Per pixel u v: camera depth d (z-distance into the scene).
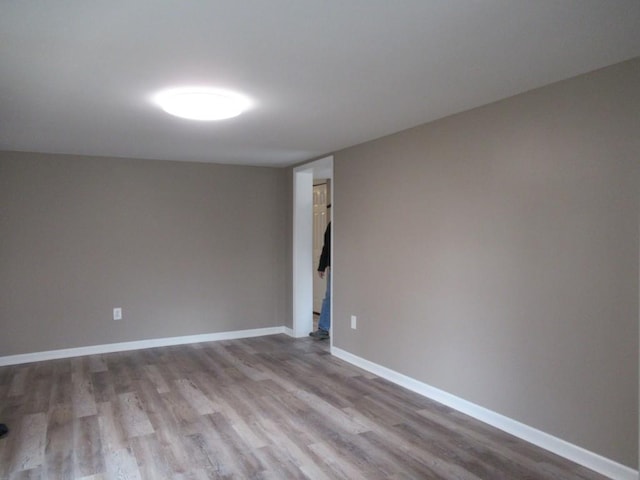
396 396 3.56
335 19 1.79
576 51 2.13
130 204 4.98
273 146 4.37
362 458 2.59
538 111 2.68
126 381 3.92
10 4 1.66
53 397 3.54
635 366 2.26
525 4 1.67
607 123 2.34
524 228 2.77
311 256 5.67
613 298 2.34
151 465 2.51
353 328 4.43
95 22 1.80
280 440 2.81
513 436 2.85
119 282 4.93
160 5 1.67
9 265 4.46
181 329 5.26
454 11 1.73
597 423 2.42
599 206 2.39
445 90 2.70
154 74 2.39
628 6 1.69
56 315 4.66
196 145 4.30
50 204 4.62
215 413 3.23
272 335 5.73
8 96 2.75
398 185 3.79
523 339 2.79
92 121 3.36
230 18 1.78
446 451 2.67
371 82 2.54
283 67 2.30
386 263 3.95
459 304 3.23
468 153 3.13
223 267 5.48
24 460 2.56
